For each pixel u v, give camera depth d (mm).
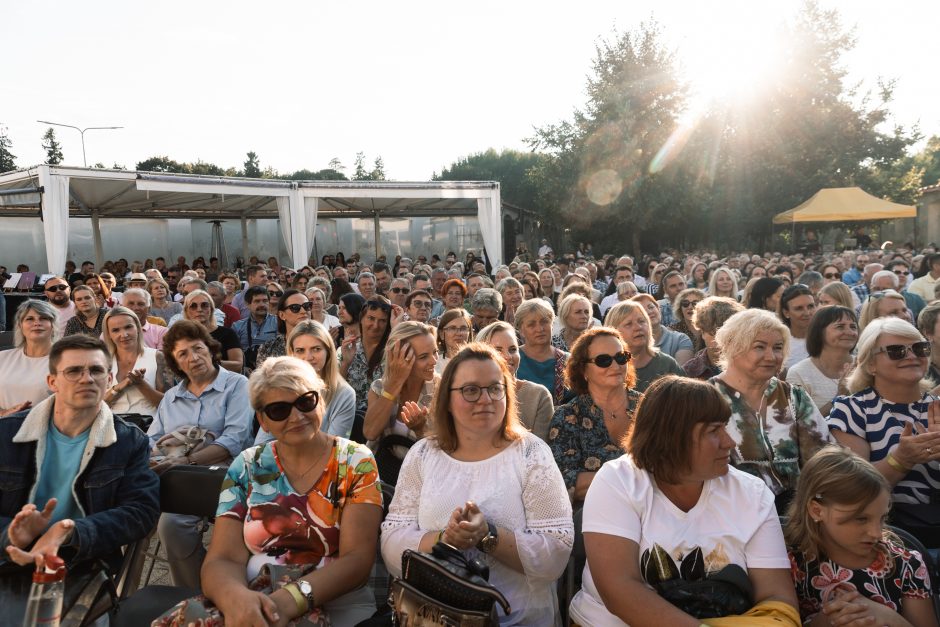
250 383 2814
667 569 2367
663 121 31328
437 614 2244
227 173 73562
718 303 5012
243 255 27812
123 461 3168
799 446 3326
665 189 31391
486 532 2486
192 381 4449
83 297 7316
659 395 2447
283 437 2756
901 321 3357
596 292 10109
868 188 35219
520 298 7910
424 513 2697
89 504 3096
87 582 2930
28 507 2717
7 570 2852
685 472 2381
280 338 6180
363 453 2865
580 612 2607
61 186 15188
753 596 2367
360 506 2777
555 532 2623
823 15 33719
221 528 2785
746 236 34188
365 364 5336
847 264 18016
